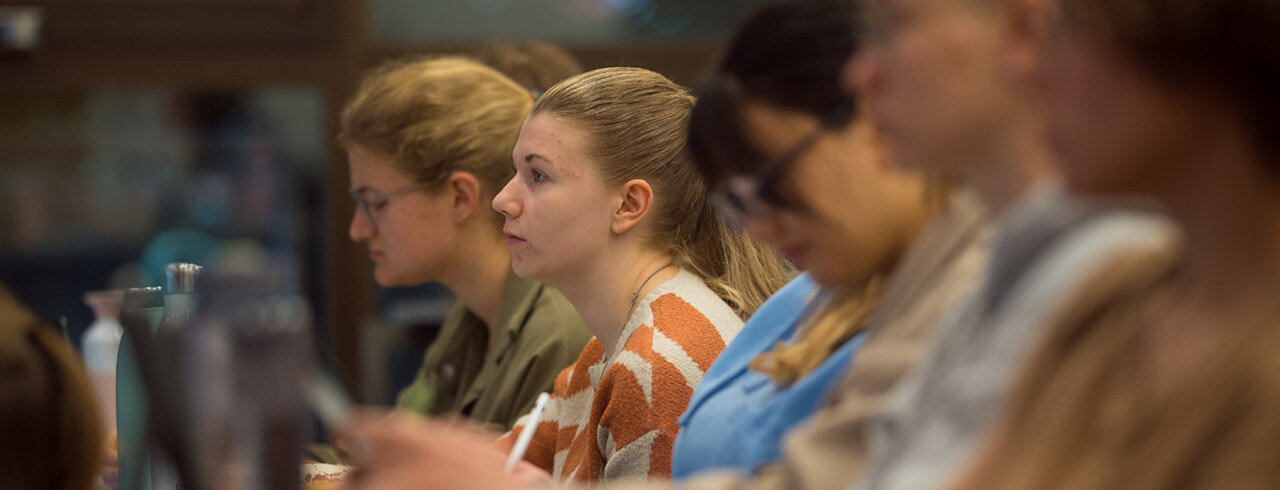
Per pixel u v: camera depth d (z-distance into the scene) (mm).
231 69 8609
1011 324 1975
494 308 5305
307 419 2740
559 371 4988
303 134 8797
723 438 3119
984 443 1883
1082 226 1903
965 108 2016
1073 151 1788
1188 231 1732
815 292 3311
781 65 2580
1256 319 1650
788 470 2539
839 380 2740
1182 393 1664
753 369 3143
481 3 8734
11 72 8430
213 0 8539
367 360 8516
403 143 5090
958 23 2000
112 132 8688
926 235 2492
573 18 8766
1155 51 1644
